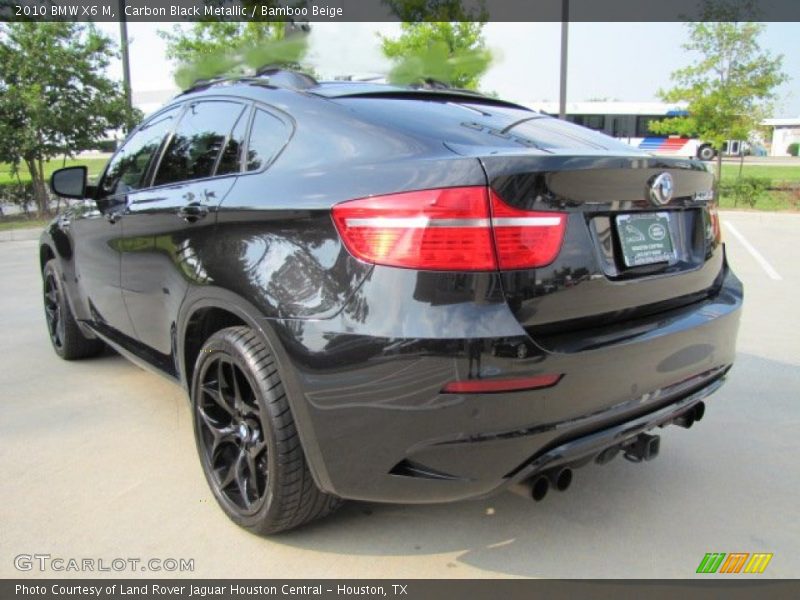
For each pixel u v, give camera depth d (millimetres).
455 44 13398
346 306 2121
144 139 3732
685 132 19203
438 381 1999
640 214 2438
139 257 3297
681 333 2424
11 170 15398
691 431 3648
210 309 2729
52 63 14242
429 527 2707
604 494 2986
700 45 17938
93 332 4223
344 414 2146
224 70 3930
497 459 2051
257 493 2555
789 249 10117
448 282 2018
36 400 3973
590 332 2219
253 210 2473
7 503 2832
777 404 4020
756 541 2635
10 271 8430
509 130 2641
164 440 3438
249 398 2572
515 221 2047
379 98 2803
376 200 2113
